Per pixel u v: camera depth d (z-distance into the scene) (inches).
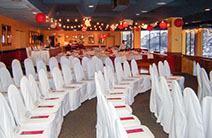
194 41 672.4
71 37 1013.8
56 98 159.0
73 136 141.7
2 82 173.0
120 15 460.4
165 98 143.9
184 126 112.2
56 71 187.6
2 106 94.9
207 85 189.8
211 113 100.7
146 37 848.3
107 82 182.2
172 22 429.4
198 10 361.4
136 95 246.2
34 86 146.3
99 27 836.0
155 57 487.5
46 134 105.0
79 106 204.8
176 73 398.3
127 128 109.4
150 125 160.6
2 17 432.5
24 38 625.3
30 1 269.4
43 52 478.0
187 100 109.8
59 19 532.4
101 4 369.1
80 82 224.5
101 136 133.1
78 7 375.2
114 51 569.0
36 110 131.5
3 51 431.5
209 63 327.3
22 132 106.6
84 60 299.3
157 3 289.7
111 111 84.0
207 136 103.9
